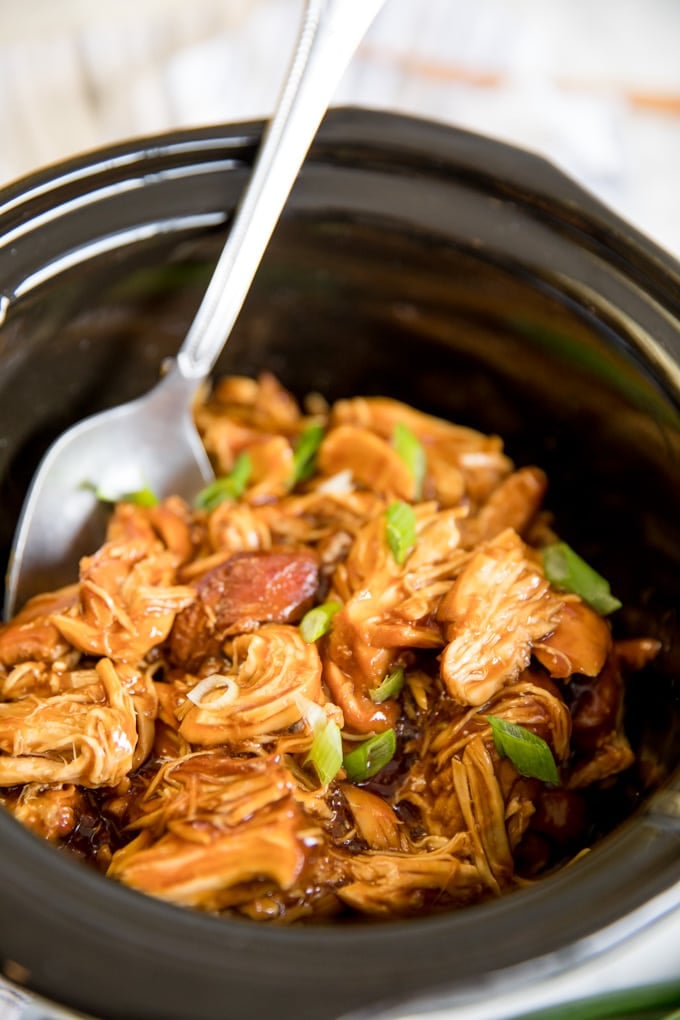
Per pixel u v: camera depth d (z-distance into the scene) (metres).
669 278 0.41
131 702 0.39
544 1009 0.40
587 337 0.42
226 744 0.39
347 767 0.39
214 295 0.43
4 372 0.42
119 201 0.42
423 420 0.47
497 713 0.40
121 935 0.32
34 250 0.41
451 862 0.38
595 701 0.41
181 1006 0.31
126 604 0.41
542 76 0.62
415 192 0.43
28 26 0.58
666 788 0.35
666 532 0.41
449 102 0.60
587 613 0.41
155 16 0.60
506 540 0.42
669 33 0.64
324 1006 0.31
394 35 0.62
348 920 0.37
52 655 0.40
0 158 0.58
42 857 0.32
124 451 0.45
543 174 0.43
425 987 0.31
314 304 0.46
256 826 0.36
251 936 0.32
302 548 0.43
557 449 0.46
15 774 0.38
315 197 0.43
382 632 0.40
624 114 0.61
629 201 0.58
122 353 0.45
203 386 0.48
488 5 0.64
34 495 0.43
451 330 0.46
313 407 0.49
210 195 0.42
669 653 0.41
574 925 0.32
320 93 0.41
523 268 0.42
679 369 0.40
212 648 0.41
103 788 0.39
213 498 0.46
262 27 0.62
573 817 0.41
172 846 0.36
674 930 0.41
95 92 0.60
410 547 0.42
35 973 0.31
